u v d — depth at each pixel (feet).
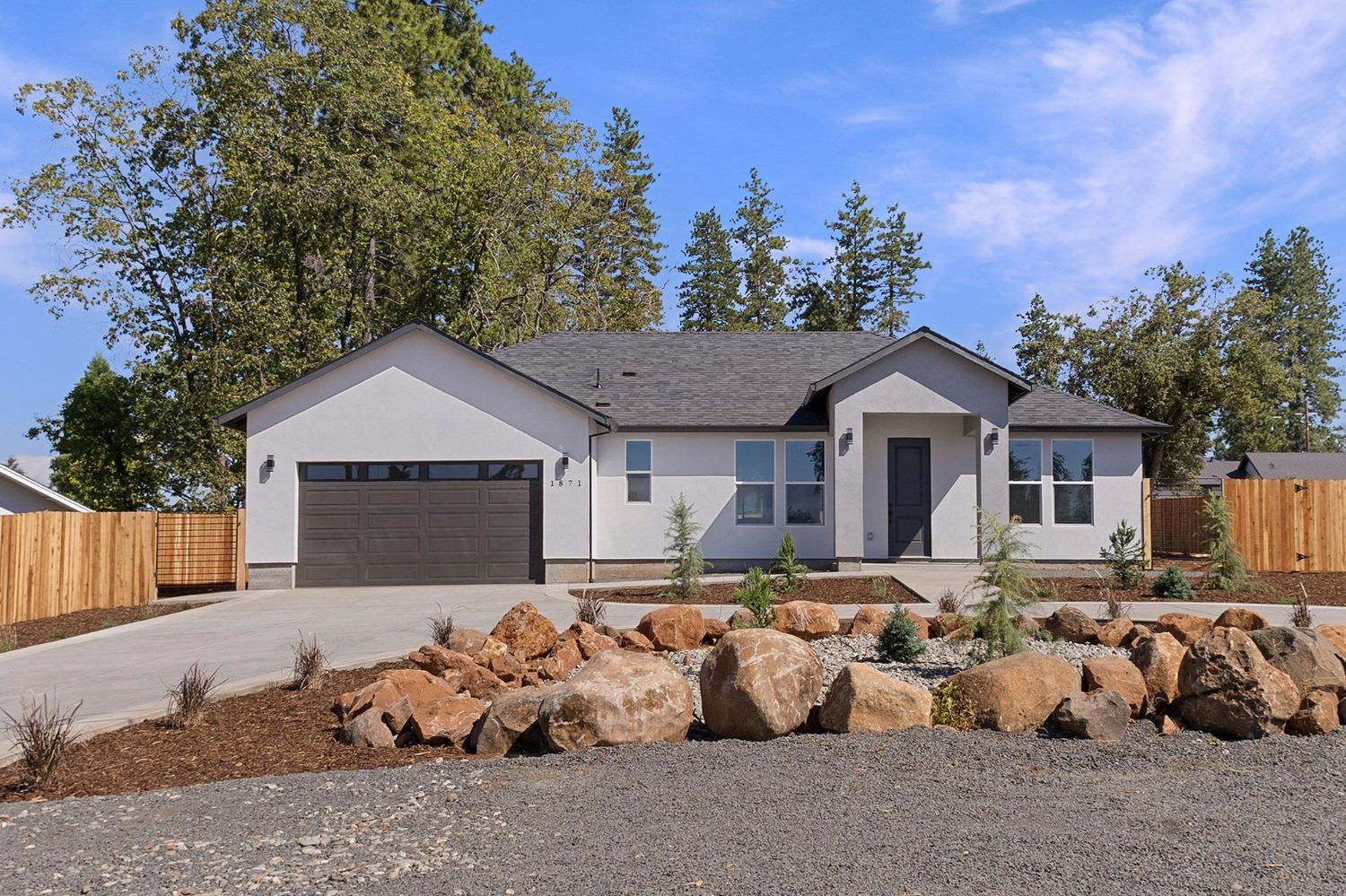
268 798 19.21
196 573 73.56
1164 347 108.37
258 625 47.96
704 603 51.03
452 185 115.14
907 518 72.28
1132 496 71.72
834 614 38.29
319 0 107.14
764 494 71.36
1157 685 24.94
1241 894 13.76
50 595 57.93
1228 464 217.15
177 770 22.00
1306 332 225.76
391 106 110.93
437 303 118.83
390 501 67.15
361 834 16.98
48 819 18.42
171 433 104.99
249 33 104.32
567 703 22.36
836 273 196.03
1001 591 29.19
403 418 67.26
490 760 21.90
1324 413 233.76
